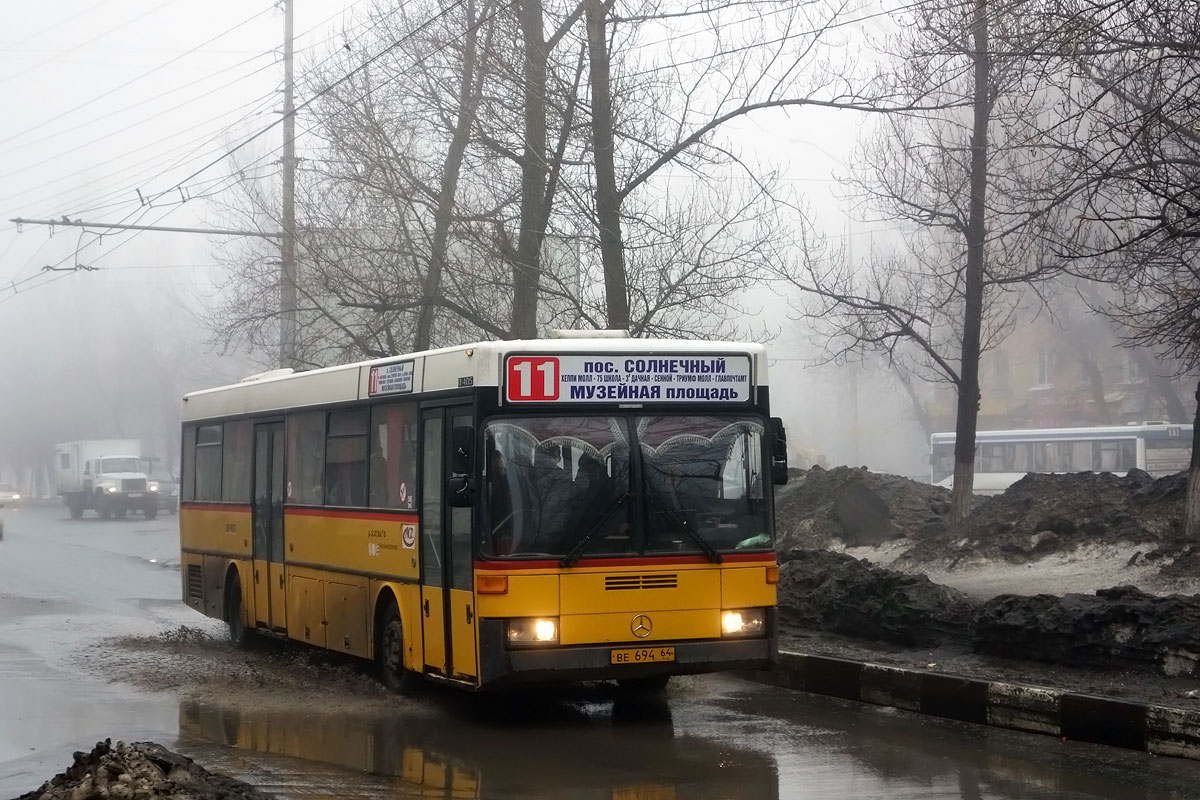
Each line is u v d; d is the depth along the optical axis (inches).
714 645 405.1
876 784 329.7
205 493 688.4
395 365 472.7
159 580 1040.8
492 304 832.9
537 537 394.6
